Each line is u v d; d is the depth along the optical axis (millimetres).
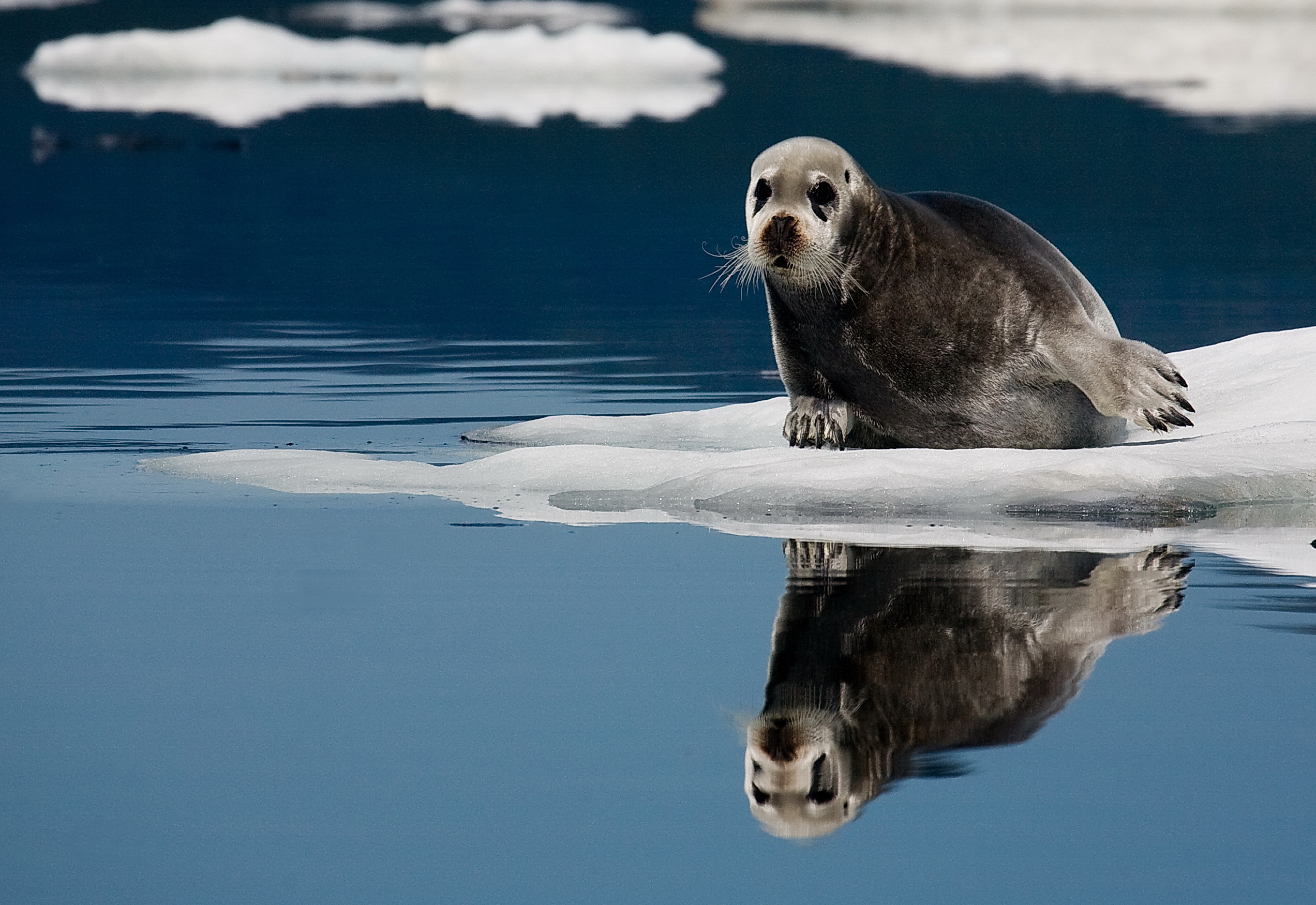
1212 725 8859
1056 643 10422
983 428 17953
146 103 81000
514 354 27844
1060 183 52344
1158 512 14844
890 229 17125
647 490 16250
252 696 9594
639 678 9836
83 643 10758
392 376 25438
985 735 8734
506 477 16984
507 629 10992
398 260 40469
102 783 8273
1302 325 29078
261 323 31094
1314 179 53031
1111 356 17031
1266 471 15883
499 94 85250
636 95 83125
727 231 45375
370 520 15016
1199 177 53531
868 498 15430
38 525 14773
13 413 21891
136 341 28656
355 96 84625
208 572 12812
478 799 8039
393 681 9852
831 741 8703
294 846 7555
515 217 48844
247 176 58750
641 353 28047
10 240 43688
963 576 12336
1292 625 10789
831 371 17984
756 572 12594
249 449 18938
